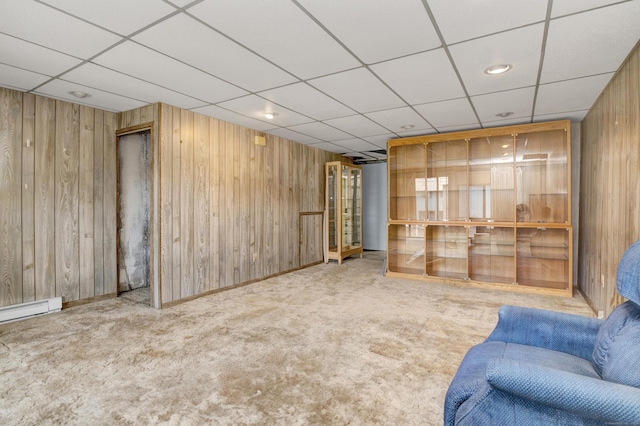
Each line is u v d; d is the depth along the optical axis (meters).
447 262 5.32
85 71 2.85
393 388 2.12
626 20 2.05
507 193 4.80
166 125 3.80
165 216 3.80
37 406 1.93
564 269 4.54
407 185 5.62
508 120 4.47
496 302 4.01
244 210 4.90
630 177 2.49
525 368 1.17
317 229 6.67
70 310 3.69
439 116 4.28
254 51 2.48
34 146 3.52
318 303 3.97
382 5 1.91
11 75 2.95
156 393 2.07
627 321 1.37
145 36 2.26
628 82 2.55
